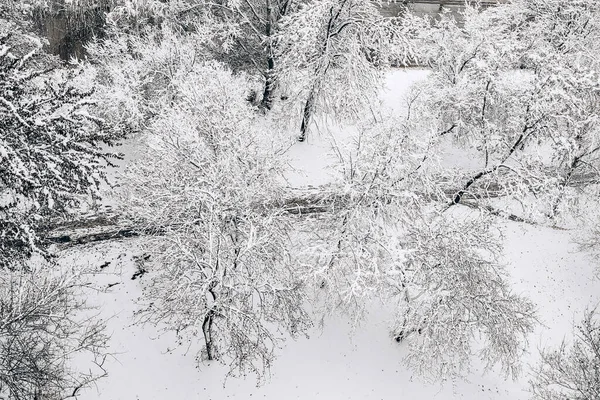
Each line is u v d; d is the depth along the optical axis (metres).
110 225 22.52
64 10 27.19
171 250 17.53
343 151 20.14
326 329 20.84
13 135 14.06
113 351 19.02
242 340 17.09
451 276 18.00
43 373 14.62
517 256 24.78
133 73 24.28
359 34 24.67
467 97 23.34
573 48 26.89
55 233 21.80
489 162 27.36
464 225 18.86
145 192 19.58
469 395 20.27
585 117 23.48
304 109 25.89
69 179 15.45
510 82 22.69
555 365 17.77
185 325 17.25
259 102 28.69
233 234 18.67
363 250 18.33
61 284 16.47
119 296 20.41
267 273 18.34
